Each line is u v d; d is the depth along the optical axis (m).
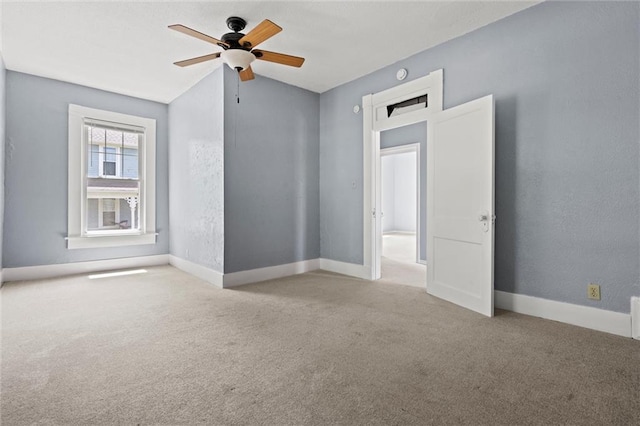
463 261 3.07
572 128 2.59
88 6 2.71
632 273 2.35
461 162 3.09
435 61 3.44
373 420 1.48
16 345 2.25
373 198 4.16
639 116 2.31
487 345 2.23
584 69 2.53
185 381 1.80
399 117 3.81
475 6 2.76
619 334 2.39
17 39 3.26
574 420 1.47
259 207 4.14
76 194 4.48
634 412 1.53
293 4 2.70
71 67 3.93
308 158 4.69
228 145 3.85
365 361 2.02
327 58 3.71
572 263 2.61
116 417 1.50
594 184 2.50
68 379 1.82
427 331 2.48
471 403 1.59
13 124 4.05
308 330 2.51
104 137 4.78
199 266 4.30
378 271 4.23
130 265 4.93
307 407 1.57
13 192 4.07
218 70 3.89
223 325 2.62
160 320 2.73
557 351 2.14
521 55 2.84
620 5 2.37
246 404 1.60
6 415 1.51
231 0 2.64
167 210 5.28
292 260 4.50
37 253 4.23
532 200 2.80
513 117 2.89
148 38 3.24
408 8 2.78
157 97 4.98
